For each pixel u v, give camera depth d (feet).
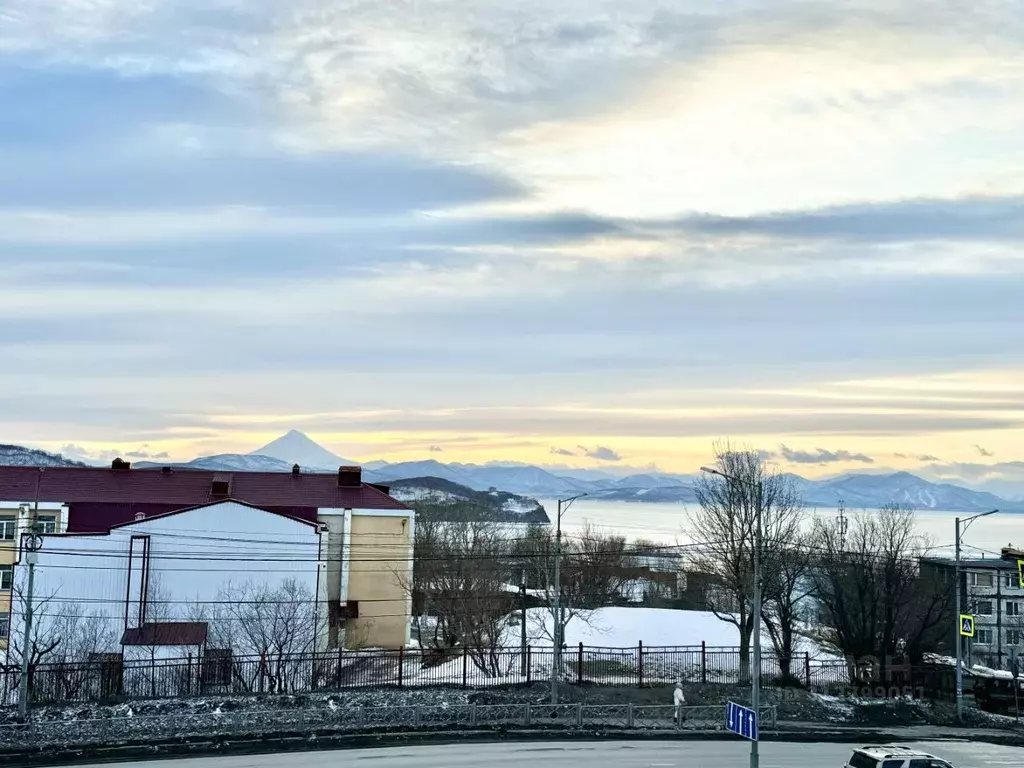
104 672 165.78
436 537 302.86
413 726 150.82
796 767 131.23
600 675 186.09
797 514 263.49
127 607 198.49
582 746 142.51
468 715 157.99
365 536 228.22
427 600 231.50
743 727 108.99
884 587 199.52
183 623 192.75
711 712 165.78
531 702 165.27
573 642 230.27
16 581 195.93
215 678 172.86
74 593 198.39
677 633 244.22
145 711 151.53
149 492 231.71
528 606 267.80
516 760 131.95
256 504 227.40
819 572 212.23
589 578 285.23
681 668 194.70
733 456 214.07
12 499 223.71
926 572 232.12
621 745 143.95
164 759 130.62
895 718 171.53
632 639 235.61
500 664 196.34
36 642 170.91
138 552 200.75
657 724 157.99
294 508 225.35
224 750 135.95
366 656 178.50
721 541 198.70
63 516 223.30
